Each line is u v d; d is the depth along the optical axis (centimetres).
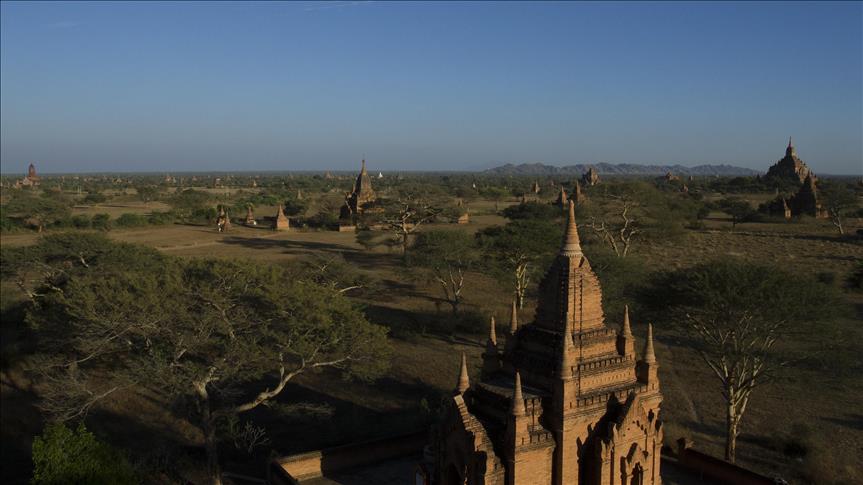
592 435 2466
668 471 3184
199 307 3725
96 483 2600
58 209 13950
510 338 2747
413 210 12138
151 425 4375
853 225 13975
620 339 2678
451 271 7475
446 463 2538
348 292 8306
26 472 3844
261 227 16212
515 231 7112
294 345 3566
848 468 3356
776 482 2844
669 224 9375
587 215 9581
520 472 2319
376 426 4212
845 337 3834
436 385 4969
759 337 3650
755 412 4228
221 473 3675
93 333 3600
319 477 3325
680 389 4678
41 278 7650
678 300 3925
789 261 9812
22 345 5678
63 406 3606
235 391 3906
